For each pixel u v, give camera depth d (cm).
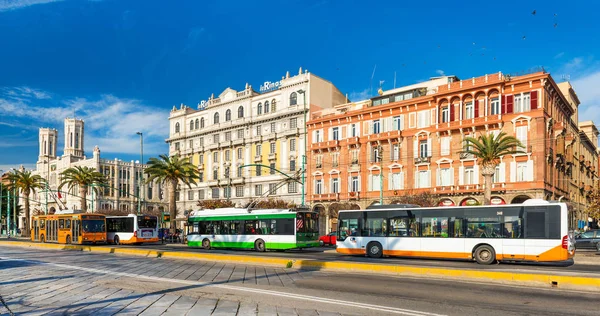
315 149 6631
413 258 2933
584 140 6944
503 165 5012
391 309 1209
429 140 5553
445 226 2672
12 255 3372
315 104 6994
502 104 5034
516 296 1434
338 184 6372
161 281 1758
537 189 4728
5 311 1255
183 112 8712
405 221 2833
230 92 7994
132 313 1177
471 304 1299
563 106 5597
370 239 2959
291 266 2314
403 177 5766
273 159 7175
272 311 1177
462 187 5184
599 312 1197
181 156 8638
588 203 6756
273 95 7312
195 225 4131
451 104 5403
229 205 6762
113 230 4906
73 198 10738
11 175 8450
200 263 2578
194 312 1173
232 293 1450
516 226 2444
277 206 6209
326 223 6444
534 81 4838
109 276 1995
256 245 3681
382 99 6266
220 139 8025
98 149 10412
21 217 12812
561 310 1220
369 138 6075
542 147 4747
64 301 1381
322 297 1395
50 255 3334
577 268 2294
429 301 1345
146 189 11281
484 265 2439
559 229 2330
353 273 2067
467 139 4453
